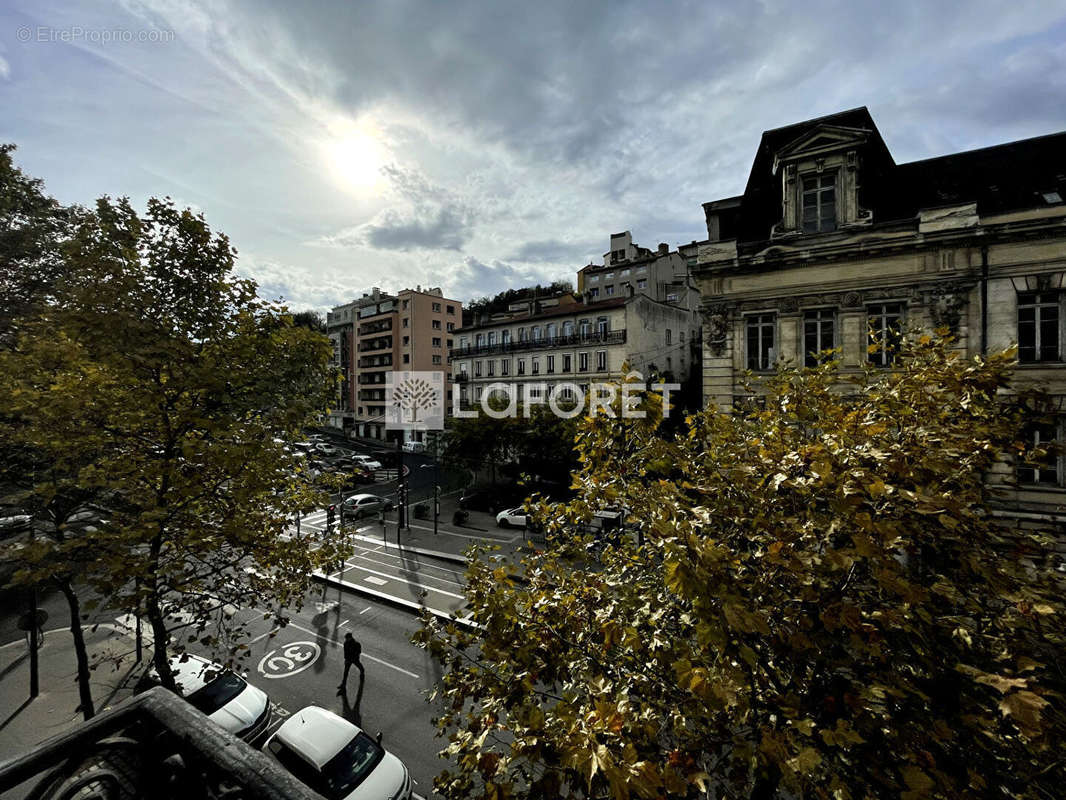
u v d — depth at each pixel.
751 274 15.27
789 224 14.91
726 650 3.11
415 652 12.60
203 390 7.69
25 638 13.09
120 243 7.69
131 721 1.95
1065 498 11.80
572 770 3.23
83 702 9.44
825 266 14.34
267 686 11.17
